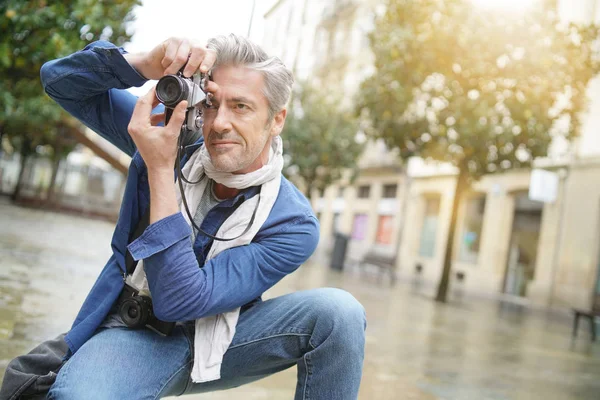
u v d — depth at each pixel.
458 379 4.38
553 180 15.81
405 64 11.48
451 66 11.23
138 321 1.48
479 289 17.91
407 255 21.78
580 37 11.28
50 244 8.42
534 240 16.77
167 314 1.40
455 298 13.88
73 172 24.38
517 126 11.46
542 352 6.75
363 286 12.37
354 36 27.73
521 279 16.91
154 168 1.39
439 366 4.80
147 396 1.44
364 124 14.14
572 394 4.52
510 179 17.53
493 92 11.15
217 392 2.94
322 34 29.45
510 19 10.80
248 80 1.43
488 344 6.70
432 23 11.00
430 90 11.81
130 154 1.69
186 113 1.40
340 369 1.53
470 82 11.26
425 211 21.70
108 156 17.25
